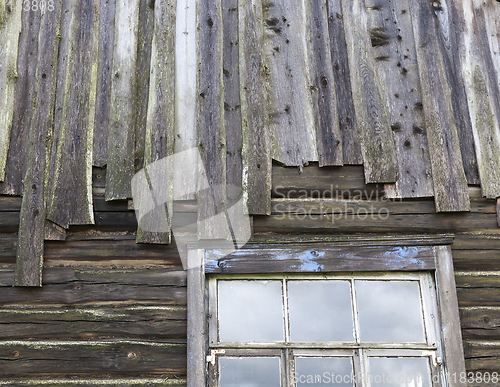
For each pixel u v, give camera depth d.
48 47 3.09
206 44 3.13
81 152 2.88
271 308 2.67
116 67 3.07
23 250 2.69
